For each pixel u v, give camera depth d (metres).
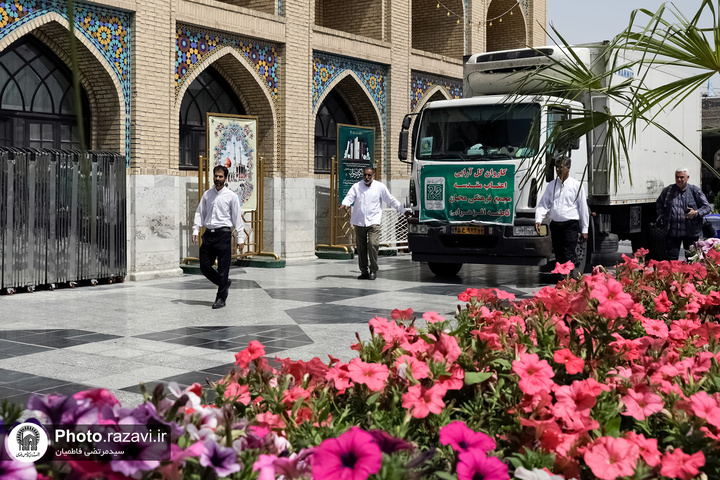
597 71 11.59
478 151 12.02
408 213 12.80
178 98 13.23
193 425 1.77
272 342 7.36
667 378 2.89
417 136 12.59
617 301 2.96
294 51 15.45
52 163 11.13
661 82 13.88
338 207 16.55
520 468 1.87
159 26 12.70
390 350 3.00
